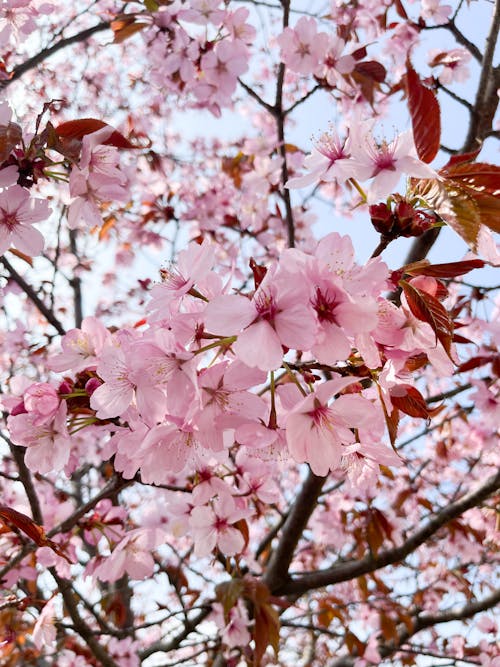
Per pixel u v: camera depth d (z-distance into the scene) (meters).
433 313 0.26
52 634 0.50
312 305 0.26
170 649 0.75
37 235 0.35
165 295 0.31
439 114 0.27
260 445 0.28
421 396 0.28
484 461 1.09
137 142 1.08
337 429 0.28
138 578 0.46
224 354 0.29
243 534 0.43
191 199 1.14
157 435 0.29
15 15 0.50
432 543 1.22
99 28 0.81
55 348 1.12
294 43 0.74
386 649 0.96
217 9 0.78
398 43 0.88
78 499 0.94
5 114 0.32
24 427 0.33
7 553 0.54
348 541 0.99
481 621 1.03
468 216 0.25
